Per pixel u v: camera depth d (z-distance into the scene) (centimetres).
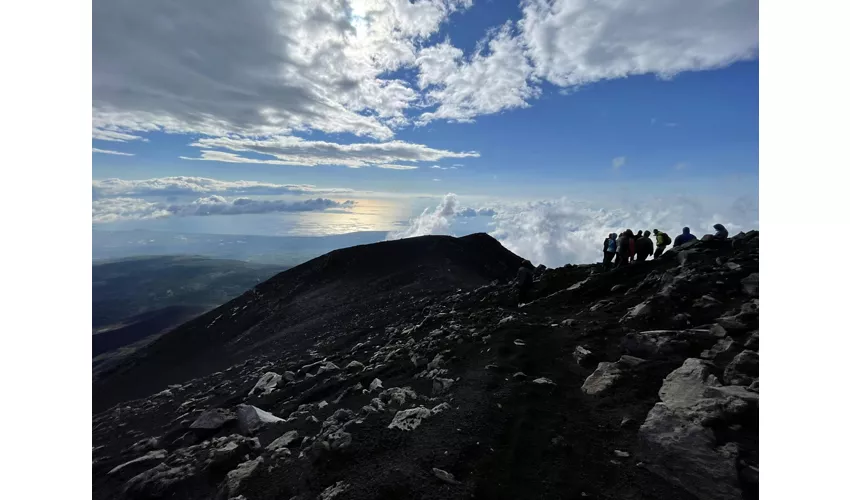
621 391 920
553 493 645
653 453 709
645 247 1917
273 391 1650
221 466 903
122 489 913
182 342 5025
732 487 614
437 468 704
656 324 1241
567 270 2231
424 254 6084
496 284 2641
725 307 1231
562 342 1274
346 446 798
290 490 737
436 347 1503
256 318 5078
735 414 711
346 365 1747
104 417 2033
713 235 1883
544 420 845
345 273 5772
